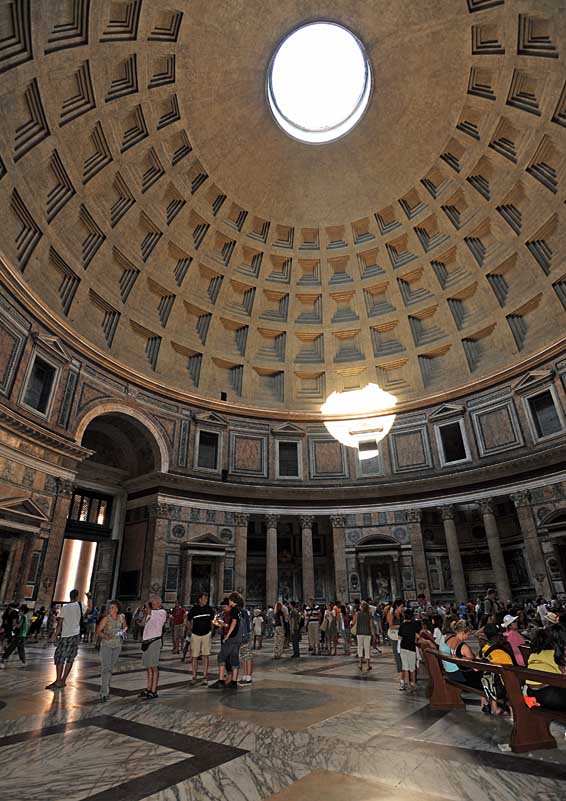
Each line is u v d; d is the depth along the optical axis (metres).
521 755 4.43
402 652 8.00
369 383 28.70
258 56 21.52
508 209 23.95
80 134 19.16
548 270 23.31
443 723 5.59
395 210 26.73
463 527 26.33
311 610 16.55
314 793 3.57
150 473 23.34
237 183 25.44
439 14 19.52
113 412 22.55
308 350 29.75
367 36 20.97
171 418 25.09
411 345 28.02
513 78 20.23
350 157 25.22
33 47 15.55
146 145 21.73
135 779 3.86
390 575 24.69
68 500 18.75
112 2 17.12
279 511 25.94
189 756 4.43
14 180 17.11
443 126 23.06
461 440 25.41
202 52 20.33
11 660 11.72
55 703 6.71
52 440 17.97
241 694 7.37
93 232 21.92
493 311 25.39
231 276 27.67
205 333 27.42
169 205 24.47
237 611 8.40
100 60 17.97
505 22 18.94
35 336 18.36
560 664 5.45
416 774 3.95
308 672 9.92
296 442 28.14
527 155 21.75
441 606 19.92
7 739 4.99
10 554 16.38
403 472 26.39
